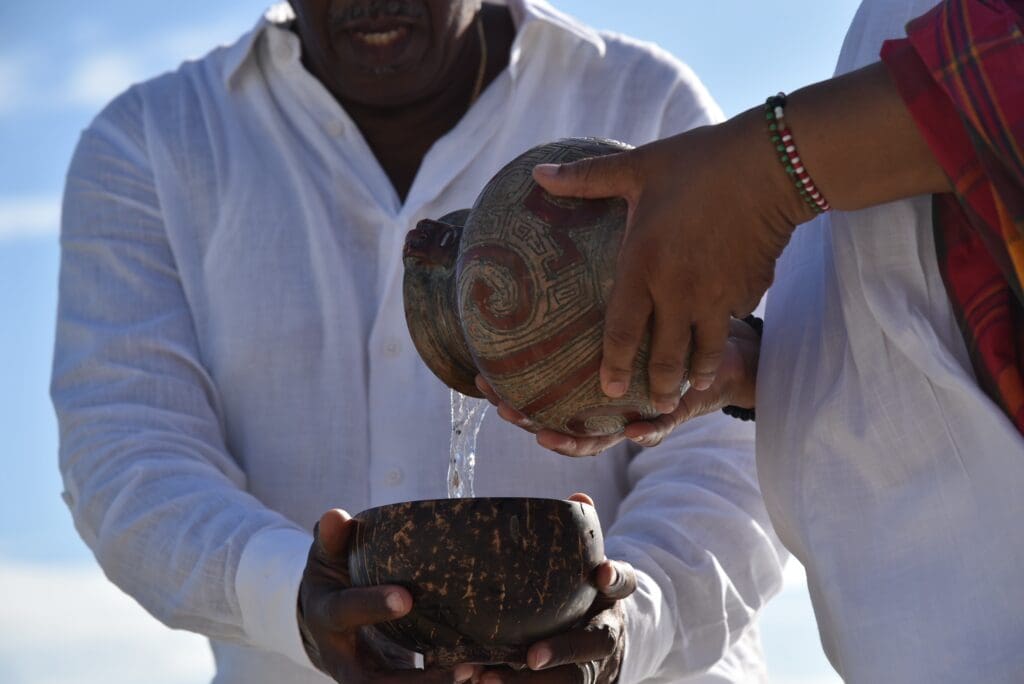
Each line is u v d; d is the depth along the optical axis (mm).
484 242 1805
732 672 2908
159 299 3062
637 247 1709
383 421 2945
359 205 3049
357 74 3012
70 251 3148
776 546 2775
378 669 1967
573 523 1798
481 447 2908
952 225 1761
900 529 1791
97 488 2830
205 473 2826
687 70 3248
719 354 1795
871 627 1791
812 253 2062
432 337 2016
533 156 1854
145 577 2725
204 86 3217
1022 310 1708
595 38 3195
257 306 3000
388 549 1776
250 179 3078
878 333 1824
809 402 1941
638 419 1947
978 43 1572
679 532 2686
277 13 3262
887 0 1947
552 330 1770
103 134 3213
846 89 1664
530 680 1846
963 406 1737
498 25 3240
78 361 3002
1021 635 1665
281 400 2971
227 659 2926
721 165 1688
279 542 2596
